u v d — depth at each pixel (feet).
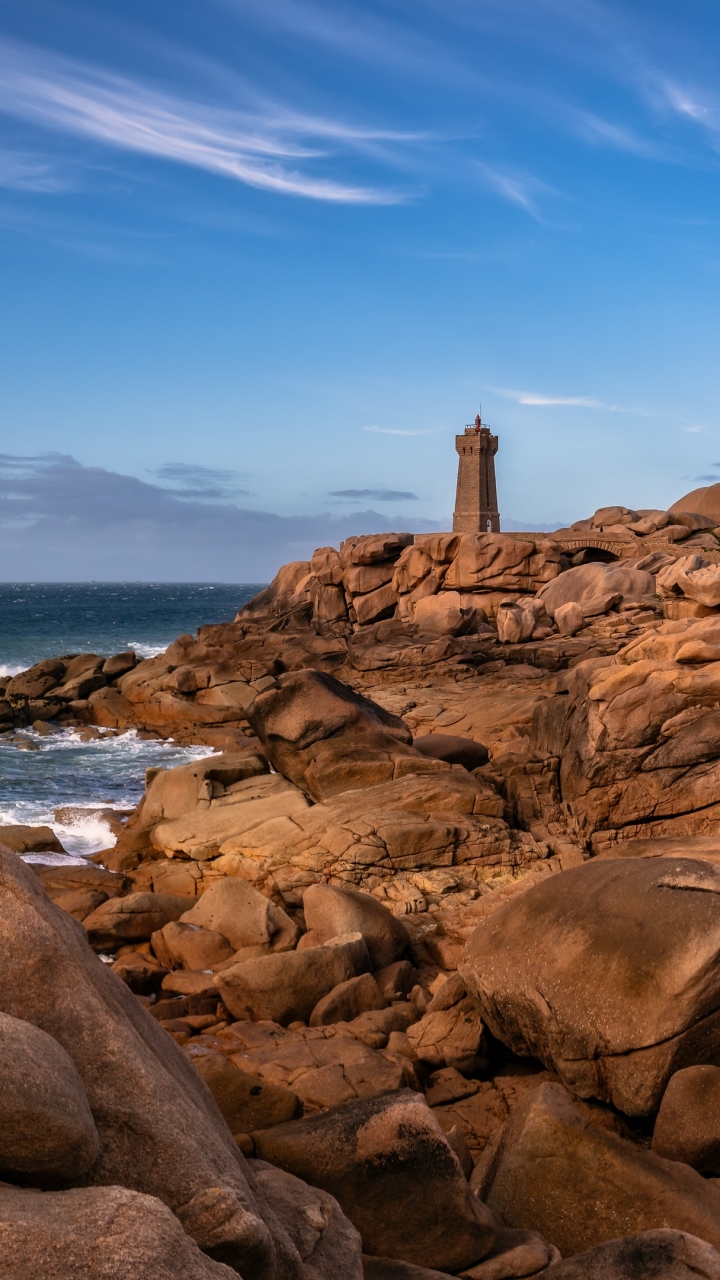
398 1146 20.61
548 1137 23.04
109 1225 11.06
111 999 15.89
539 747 68.33
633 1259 18.56
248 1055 31.17
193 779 69.05
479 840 55.62
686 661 60.80
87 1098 13.88
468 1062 31.71
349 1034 33.71
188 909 50.24
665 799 58.34
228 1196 13.44
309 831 57.62
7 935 14.82
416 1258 20.02
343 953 38.45
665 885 28.50
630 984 26.78
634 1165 22.44
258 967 36.70
